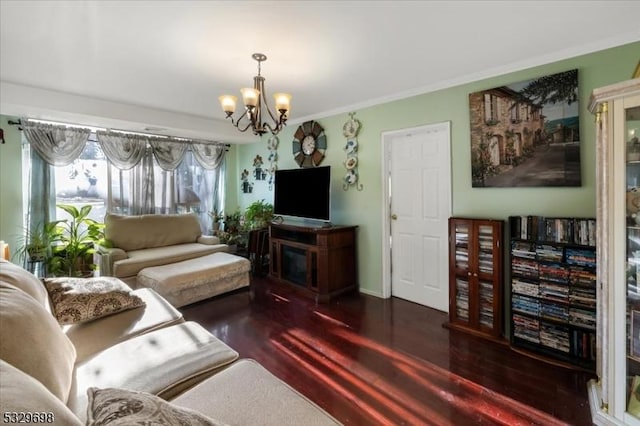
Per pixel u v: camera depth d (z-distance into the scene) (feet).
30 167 12.30
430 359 7.52
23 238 12.33
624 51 6.84
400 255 11.72
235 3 5.59
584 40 7.03
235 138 16.35
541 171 7.95
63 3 5.56
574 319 7.06
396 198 11.70
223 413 3.54
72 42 7.02
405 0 5.53
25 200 12.39
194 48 7.34
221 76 9.14
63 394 3.51
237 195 18.99
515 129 8.34
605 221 5.28
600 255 5.48
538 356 7.48
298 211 13.15
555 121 7.70
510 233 8.04
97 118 11.73
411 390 6.38
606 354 5.34
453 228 9.16
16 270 5.16
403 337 8.65
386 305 11.07
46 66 8.36
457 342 8.35
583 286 6.93
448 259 9.81
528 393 6.25
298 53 7.62
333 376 6.85
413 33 6.68
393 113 11.13
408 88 10.26
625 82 4.87
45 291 5.90
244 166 18.38
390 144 11.73
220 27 6.40
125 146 14.47
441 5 5.68
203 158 17.20
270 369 7.11
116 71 8.73
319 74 9.00
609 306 5.26
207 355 4.86
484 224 8.48
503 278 8.41
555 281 7.27
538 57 7.84
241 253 16.52
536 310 7.59
